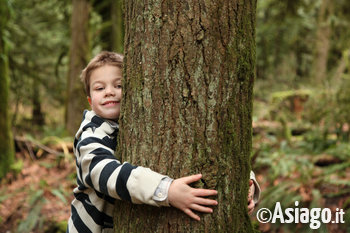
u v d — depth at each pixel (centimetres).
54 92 853
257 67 857
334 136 556
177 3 144
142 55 148
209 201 143
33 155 566
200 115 144
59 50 859
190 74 144
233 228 150
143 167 145
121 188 142
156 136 146
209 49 144
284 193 389
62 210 441
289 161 460
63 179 507
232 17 146
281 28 838
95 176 148
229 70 146
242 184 153
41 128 800
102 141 162
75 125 673
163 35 145
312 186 399
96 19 916
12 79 796
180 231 145
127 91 155
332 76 623
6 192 479
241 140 151
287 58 874
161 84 146
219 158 146
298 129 582
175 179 144
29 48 820
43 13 855
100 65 174
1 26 544
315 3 912
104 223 170
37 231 412
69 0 839
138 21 150
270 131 568
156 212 148
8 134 527
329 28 822
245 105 152
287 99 652
